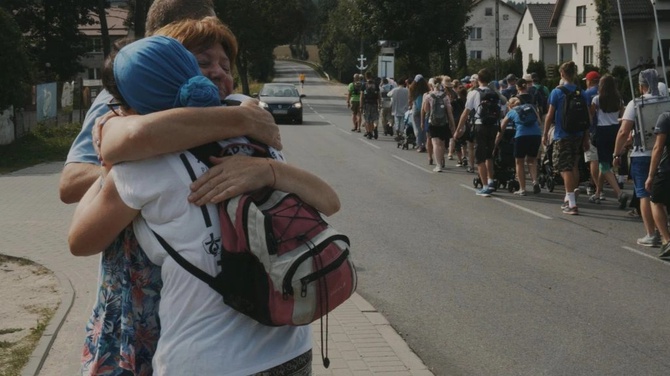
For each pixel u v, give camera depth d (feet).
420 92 70.28
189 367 6.97
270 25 203.72
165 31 8.36
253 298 6.89
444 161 61.52
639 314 22.86
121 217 7.31
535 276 27.17
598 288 25.68
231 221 6.98
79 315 21.25
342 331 20.15
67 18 184.65
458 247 31.83
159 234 7.20
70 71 188.24
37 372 16.98
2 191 46.62
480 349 19.79
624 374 18.21
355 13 169.99
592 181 44.93
